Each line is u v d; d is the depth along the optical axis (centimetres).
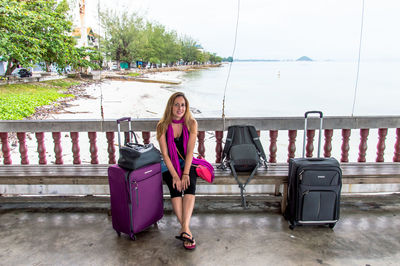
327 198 270
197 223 297
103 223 299
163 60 7062
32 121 349
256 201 344
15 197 346
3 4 1681
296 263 234
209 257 242
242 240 266
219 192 350
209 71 7631
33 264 234
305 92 2867
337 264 232
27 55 1875
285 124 355
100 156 707
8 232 281
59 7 2644
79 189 347
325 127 358
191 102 2036
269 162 365
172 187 278
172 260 238
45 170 323
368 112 1775
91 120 351
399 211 320
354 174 301
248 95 2572
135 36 4675
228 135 315
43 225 295
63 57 2383
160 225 295
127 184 250
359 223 295
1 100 1408
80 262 237
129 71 4944
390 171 313
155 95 2238
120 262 237
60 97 1928
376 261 236
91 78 3634
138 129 357
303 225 289
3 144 364
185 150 279
